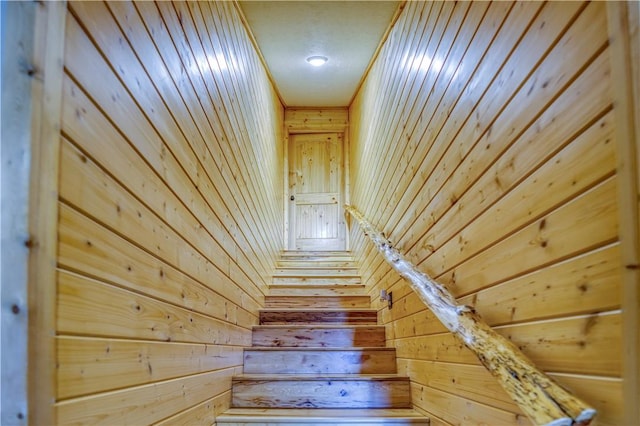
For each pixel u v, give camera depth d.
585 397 0.99
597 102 0.95
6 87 0.85
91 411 1.01
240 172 2.94
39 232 0.84
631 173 0.85
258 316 3.61
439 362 2.05
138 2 1.33
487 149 1.52
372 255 3.83
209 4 2.21
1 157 0.84
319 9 3.30
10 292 0.81
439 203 2.03
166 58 1.57
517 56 1.32
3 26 0.86
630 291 0.85
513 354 1.24
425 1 2.34
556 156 1.11
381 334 3.28
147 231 1.36
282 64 4.31
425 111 2.28
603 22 0.93
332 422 2.23
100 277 1.06
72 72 0.96
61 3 0.92
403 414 2.33
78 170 0.98
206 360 2.04
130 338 1.23
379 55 3.76
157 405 1.42
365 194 4.39
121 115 1.20
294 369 2.93
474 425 1.63
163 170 1.51
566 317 1.06
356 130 5.14
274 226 4.79
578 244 1.02
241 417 2.24
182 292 1.69
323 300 3.99
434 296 1.82
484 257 1.54
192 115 1.87
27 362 0.81
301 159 5.82
